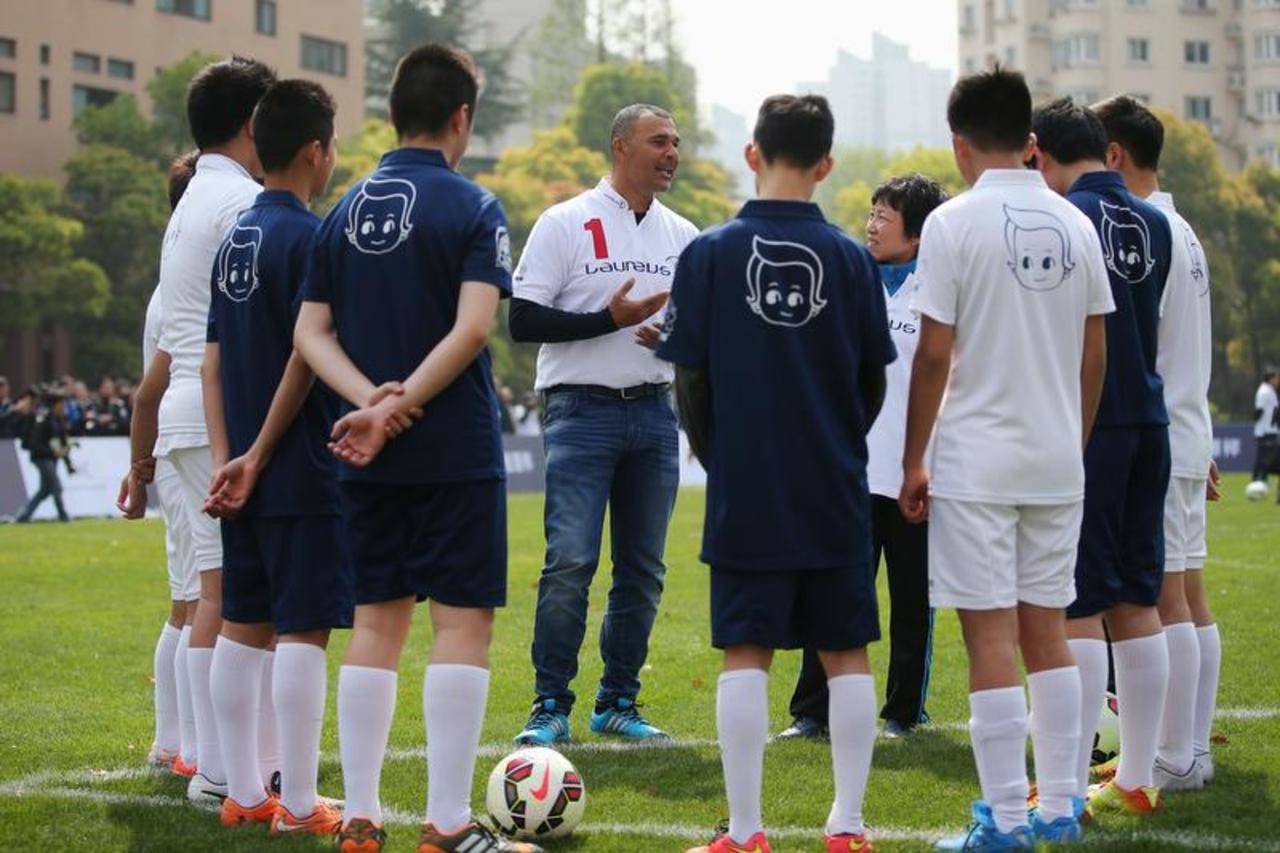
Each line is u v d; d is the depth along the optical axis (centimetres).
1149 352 1011
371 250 905
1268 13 16550
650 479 1300
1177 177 11400
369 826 889
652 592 1304
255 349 986
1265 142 16675
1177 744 1057
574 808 950
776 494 869
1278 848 898
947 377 916
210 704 1055
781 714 1370
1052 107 1053
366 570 906
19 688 1547
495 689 1505
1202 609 1105
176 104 10356
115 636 1917
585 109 13512
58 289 9088
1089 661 980
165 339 1117
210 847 927
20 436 4297
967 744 1227
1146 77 16612
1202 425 1077
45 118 10688
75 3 10844
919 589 1269
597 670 1614
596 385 1279
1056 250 910
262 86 1120
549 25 15200
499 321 10525
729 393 877
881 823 988
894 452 1259
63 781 1120
